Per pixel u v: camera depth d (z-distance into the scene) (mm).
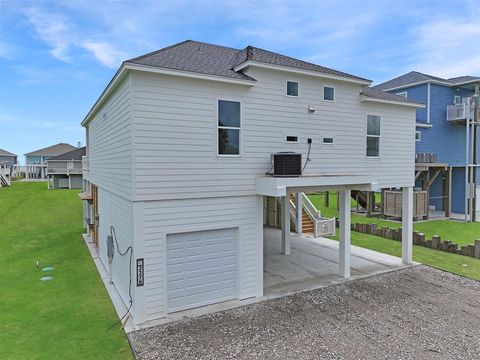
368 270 10523
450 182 20438
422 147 21250
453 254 12328
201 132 7723
